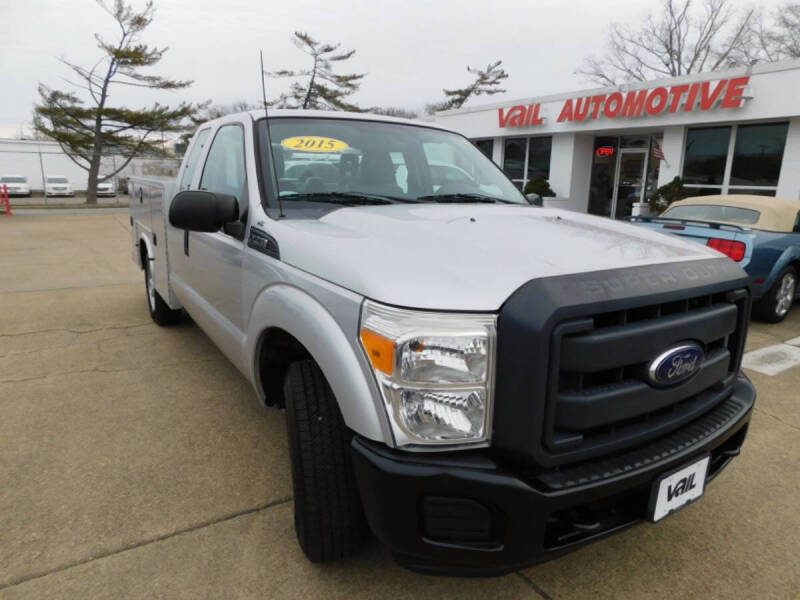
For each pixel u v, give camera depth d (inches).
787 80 444.8
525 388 65.0
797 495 113.9
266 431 135.0
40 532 96.2
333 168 119.1
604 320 69.9
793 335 233.1
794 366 192.4
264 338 101.0
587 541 72.4
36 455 121.8
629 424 75.3
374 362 68.8
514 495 65.0
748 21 1203.2
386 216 97.6
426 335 65.5
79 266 370.3
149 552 92.0
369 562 91.3
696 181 541.0
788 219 256.1
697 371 79.2
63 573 86.9
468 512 66.6
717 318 80.9
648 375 72.3
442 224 92.4
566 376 68.0
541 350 63.9
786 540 99.7
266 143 117.7
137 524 99.0
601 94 582.9
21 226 649.0
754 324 252.7
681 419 78.9
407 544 68.7
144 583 85.3
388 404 67.6
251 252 104.8
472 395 66.8
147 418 140.9
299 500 84.1
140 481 112.7
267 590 84.6
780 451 132.0
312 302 81.0
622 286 70.2
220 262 122.3
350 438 78.6
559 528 72.5
